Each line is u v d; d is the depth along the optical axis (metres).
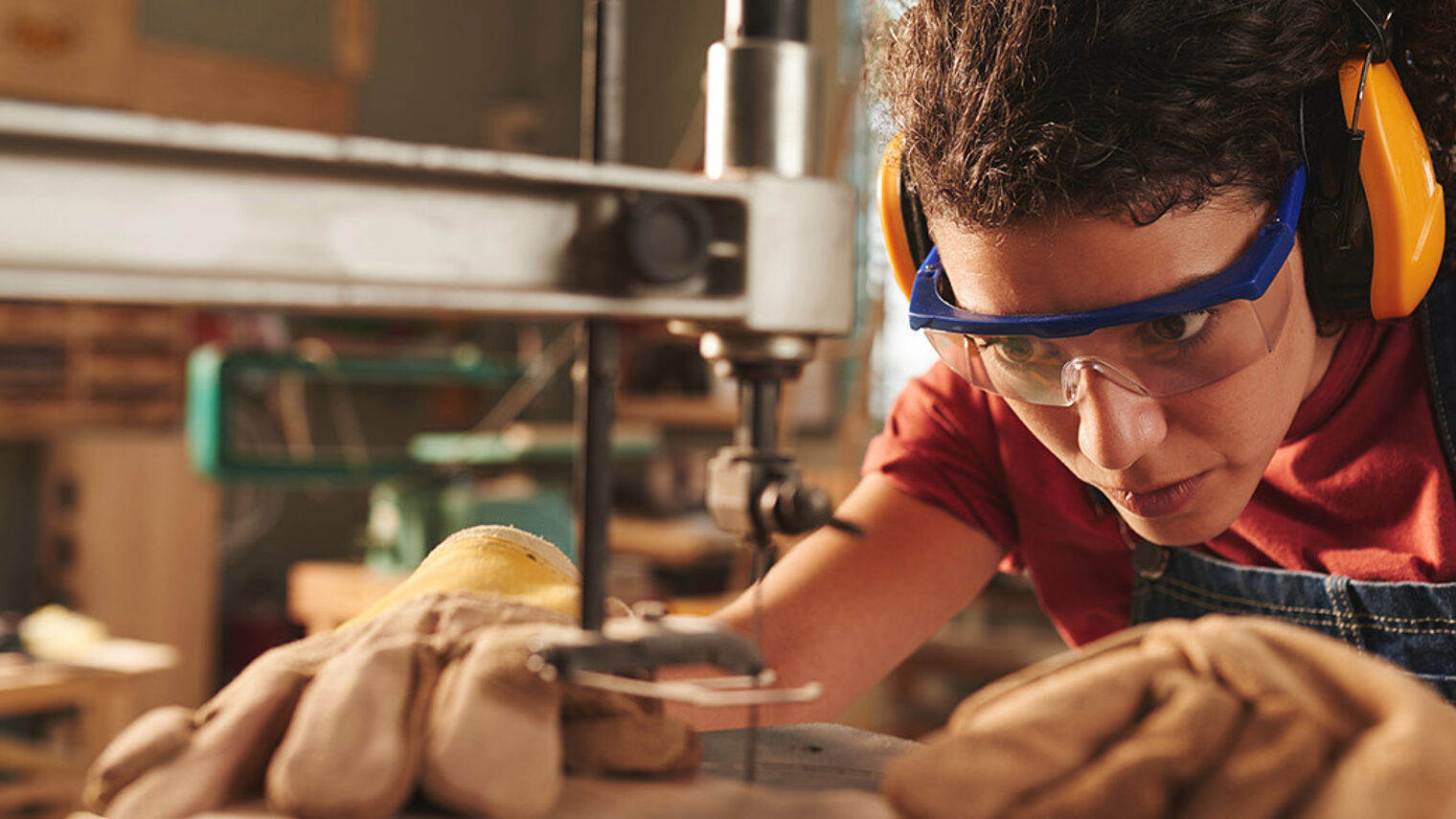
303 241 0.43
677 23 6.07
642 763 0.53
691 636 0.50
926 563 1.06
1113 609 1.12
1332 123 0.69
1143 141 0.61
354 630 0.58
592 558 0.50
